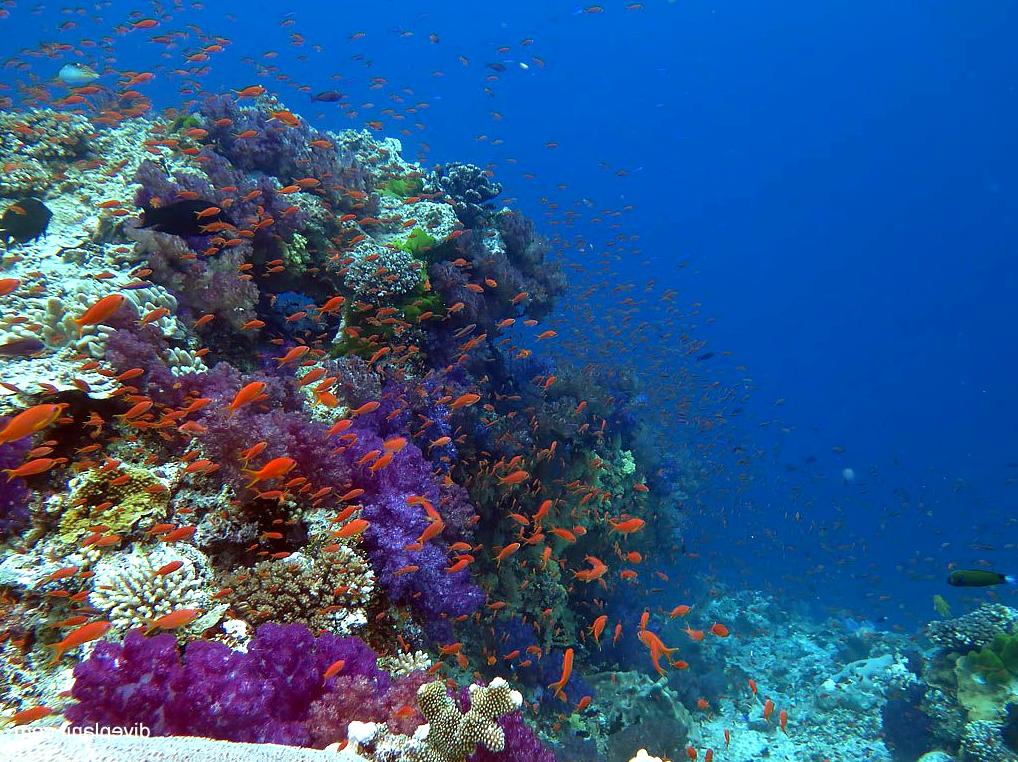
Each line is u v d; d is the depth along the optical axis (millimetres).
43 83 12812
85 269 7422
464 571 6348
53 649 3945
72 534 4551
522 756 3512
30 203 7969
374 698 3727
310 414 6957
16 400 4965
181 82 14852
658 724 8453
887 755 10312
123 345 5789
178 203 8062
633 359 17609
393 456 6523
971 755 8398
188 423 5258
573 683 8781
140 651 3221
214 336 7848
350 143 13820
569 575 10773
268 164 10828
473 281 10930
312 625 4691
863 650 16234
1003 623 9594
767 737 11680
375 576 5531
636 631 11211
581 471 11438
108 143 10414
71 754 1954
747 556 26844
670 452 17734
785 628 19125
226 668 3420
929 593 28031
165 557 4484
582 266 17078
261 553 5176
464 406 9352
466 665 6133
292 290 9703
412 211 11453
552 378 10867
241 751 2322
